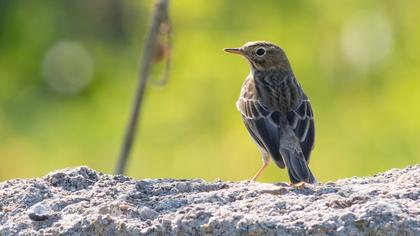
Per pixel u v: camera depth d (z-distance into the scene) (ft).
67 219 33.55
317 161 56.75
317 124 57.88
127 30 75.00
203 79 58.65
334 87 59.06
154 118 58.18
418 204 33.42
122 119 62.64
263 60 46.85
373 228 31.99
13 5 78.23
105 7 77.15
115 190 35.29
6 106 68.44
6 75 73.56
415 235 31.91
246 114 44.06
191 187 35.42
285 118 42.80
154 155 57.72
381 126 57.36
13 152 64.23
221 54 59.31
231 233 32.09
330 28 60.29
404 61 59.57
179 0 60.95
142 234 32.55
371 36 59.88
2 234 33.50
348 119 57.88
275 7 61.11
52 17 77.77
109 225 32.89
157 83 46.37
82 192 35.37
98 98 65.31
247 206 33.37
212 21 61.05
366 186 35.29
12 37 77.20
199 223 32.37
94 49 73.46
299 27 60.49
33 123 66.64
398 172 36.96
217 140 57.16
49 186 35.96
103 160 61.77
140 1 69.51
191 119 58.08
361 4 60.59
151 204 34.14
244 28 60.80
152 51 45.93
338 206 33.24
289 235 31.94
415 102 58.18
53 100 70.13
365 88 59.06
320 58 59.72
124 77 68.28
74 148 62.80
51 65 73.82
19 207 34.71
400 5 60.34
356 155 56.90
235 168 56.18
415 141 57.00
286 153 40.86
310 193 34.73
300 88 44.91
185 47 59.72
